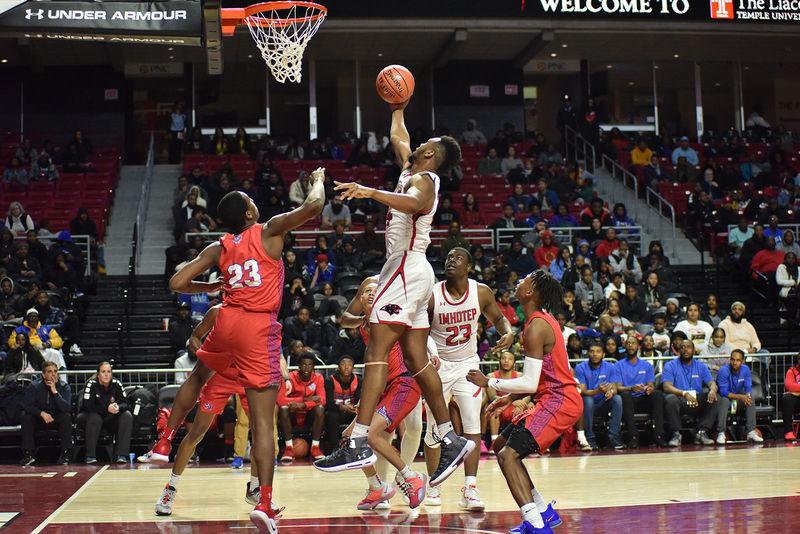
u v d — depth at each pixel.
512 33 20.14
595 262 15.36
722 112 24.80
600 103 23.94
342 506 6.26
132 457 10.45
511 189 19.20
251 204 5.36
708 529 4.96
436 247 15.56
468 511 5.95
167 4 9.27
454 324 6.11
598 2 19.19
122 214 18.52
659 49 22.45
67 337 12.98
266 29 11.23
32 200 17.97
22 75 21.73
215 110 22.98
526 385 4.91
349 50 21.64
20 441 11.13
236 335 5.14
